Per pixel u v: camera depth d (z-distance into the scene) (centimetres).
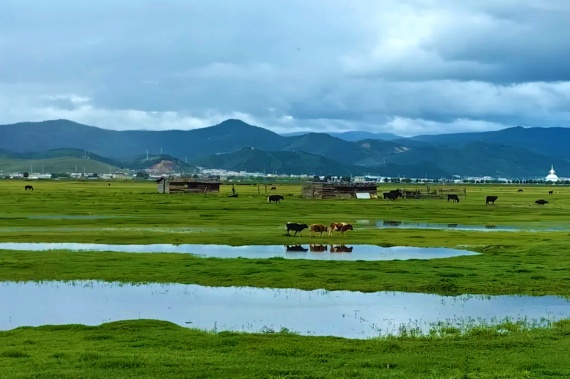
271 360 2080
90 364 1994
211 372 1909
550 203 13912
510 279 3738
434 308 3061
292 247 5394
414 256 4862
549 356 2125
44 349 2212
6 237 5819
